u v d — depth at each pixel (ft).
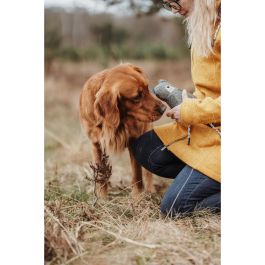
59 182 6.22
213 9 4.96
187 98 4.99
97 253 4.66
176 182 5.16
